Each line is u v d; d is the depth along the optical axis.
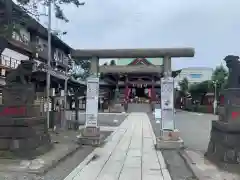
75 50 12.14
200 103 54.78
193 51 11.45
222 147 7.68
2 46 9.38
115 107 41.44
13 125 8.21
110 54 11.98
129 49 11.84
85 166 7.93
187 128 19.55
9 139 8.17
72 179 6.62
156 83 48.28
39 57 18.66
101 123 21.95
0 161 7.70
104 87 51.09
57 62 24.98
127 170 7.60
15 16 10.12
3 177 6.45
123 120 25.39
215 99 43.66
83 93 17.52
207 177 6.64
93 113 11.70
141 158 9.17
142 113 39.03
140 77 47.97
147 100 50.28
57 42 24.81
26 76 9.30
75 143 11.42
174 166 8.07
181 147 10.73
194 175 6.96
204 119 29.44
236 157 7.33
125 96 46.94
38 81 14.77
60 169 7.48
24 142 8.20
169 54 11.56
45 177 6.66
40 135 9.08
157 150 10.59
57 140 11.95
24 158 8.03
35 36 19.16
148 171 7.51
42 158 8.20
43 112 14.41
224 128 7.61
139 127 19.17
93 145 11.34
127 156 9.48
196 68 70.12
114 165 8.16
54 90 17.64
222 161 7.55
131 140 13.12
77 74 33.91
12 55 18.59
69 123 16.09
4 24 9.15
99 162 8.52
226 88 8.24
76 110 17.36
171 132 10.91
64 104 16.84
